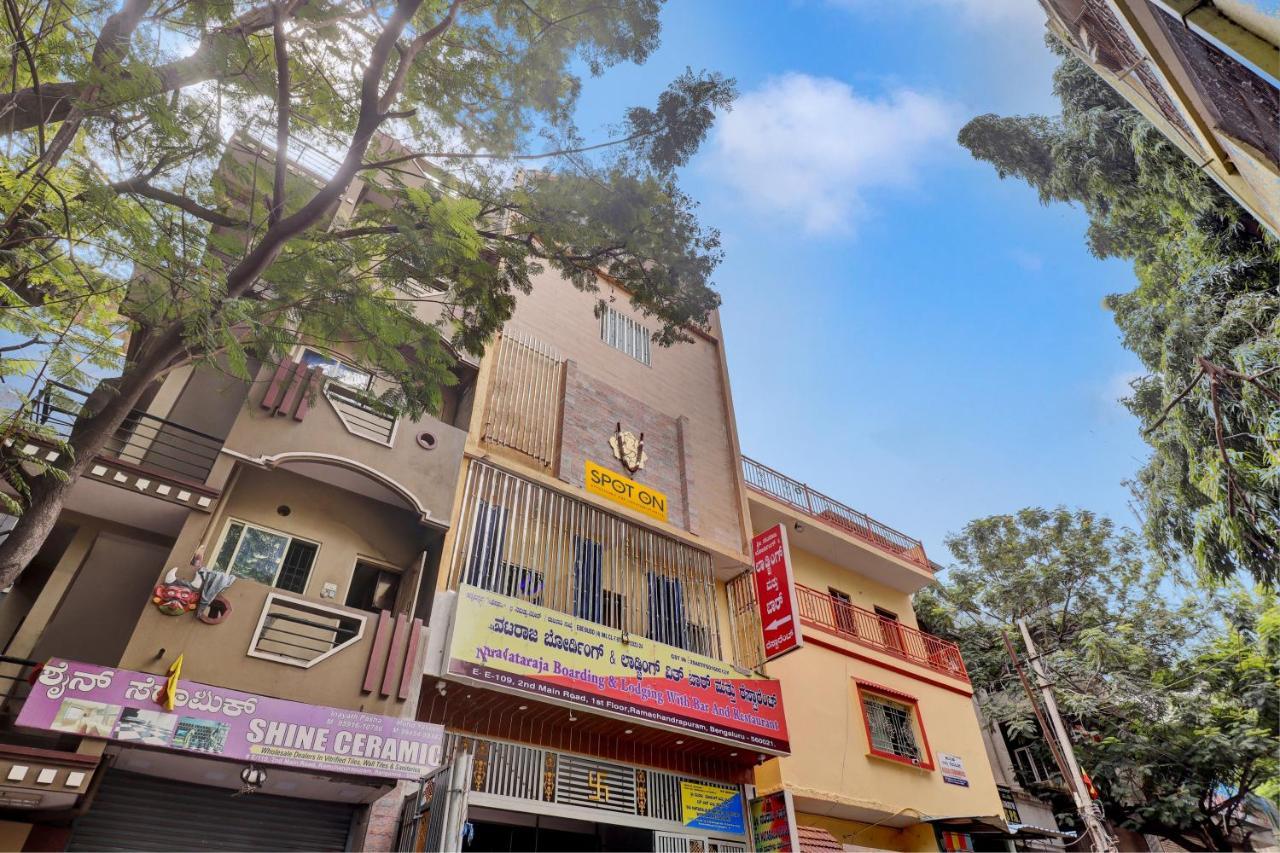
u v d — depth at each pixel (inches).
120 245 258.8
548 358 550.3
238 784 311.6
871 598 730.2
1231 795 772.6
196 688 279.6
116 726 258.5
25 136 258.7
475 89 375.9
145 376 254.2
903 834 577.6
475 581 398.0
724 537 579.8
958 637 924.6
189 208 291.1
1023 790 786.2
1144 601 866.8
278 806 323.9
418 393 345.7
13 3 237.5
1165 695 769.6
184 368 421.4
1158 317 479.2
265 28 312.7
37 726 246.4
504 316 370.6
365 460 392.8
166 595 301.0
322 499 413.1
